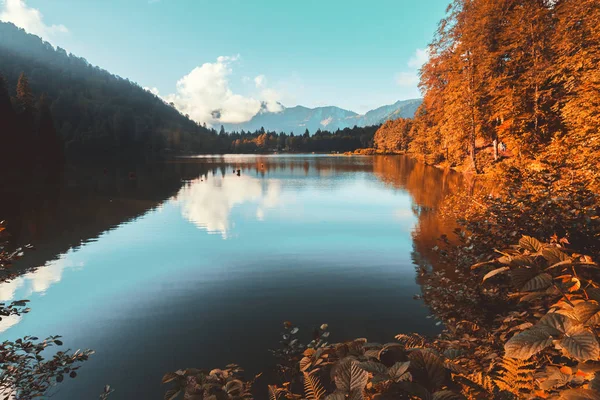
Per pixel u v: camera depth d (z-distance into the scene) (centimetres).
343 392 123
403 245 1101
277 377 441
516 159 2122
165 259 1015
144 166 6306
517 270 186
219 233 1347
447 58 3130
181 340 554
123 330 591
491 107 2645
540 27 2198
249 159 10238
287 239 1237
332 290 758
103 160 8431
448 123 3189
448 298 433
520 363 159
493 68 2612
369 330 573
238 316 639
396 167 5047
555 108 2044
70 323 622
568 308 148
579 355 108
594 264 170
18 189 2638
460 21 2958
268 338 554
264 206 1998
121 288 789
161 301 716
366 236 1243
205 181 3584
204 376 224
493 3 2500
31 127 6016
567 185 468
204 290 775
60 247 1150
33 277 870
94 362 495
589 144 1244
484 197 539
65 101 14025
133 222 1558
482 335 328
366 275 847
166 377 232
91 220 1598
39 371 368
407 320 605
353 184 3042
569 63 1889
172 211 1841
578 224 362
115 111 16388
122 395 423
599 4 1719
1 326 616
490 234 432
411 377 130
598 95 1449
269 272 891
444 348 296
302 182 3350
